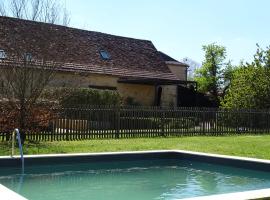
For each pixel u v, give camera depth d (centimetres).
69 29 2986
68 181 913
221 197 578
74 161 1037
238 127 2119
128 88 2988
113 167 1088
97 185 887
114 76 2875
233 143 1591
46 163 1000
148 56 3294
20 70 1459
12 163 960
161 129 1883
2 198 564
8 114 1447
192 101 3591
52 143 1459
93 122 1695
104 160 1079
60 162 1019
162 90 3297
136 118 1817
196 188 873
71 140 1597
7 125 1440
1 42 1961
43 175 961
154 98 3133
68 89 2016
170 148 1396
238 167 1038
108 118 1741
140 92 3056
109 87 2864
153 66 3212
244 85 2578
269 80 2553
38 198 764
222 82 4303
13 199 562
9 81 1468
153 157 1156
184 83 2950
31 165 980
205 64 4331
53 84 2417
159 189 862
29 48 1631
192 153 1150
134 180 948
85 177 964
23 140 1450
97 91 2353
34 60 1511
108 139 1680
